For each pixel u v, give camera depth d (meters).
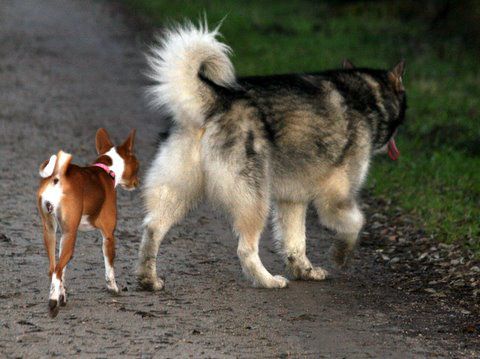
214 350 8.78
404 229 15.20
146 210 11.25
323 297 11.30
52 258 9.86
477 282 12.17
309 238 14.77
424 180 18.50
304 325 9.94
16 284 10.89
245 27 40.66
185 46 10.88
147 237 11.11
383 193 17.55
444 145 21.25
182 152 11.12
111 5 48.66
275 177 11.69
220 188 11.11
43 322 9.41
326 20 44.22
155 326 9.48
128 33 40.06
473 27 40.53
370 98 12.65
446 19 42.03
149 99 26.58
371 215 16.12
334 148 11.95
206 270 12.29
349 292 11.65
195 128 11.09
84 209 9.96
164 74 10.94
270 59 32.97
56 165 9.69
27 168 17.89
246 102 11.24
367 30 41.25
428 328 10.13
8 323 9.32
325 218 12.27
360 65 31.55
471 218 15.57
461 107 26.02
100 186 10.32
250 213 11.18
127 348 8.71
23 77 29.42
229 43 36.47
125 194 16.67
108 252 10.59
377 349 9.18
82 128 22.36
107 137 11.11
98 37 38.84
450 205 16.28
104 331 9.22
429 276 12.62
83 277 11.44
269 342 9.20
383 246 14.29
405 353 9.10
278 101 11.52
